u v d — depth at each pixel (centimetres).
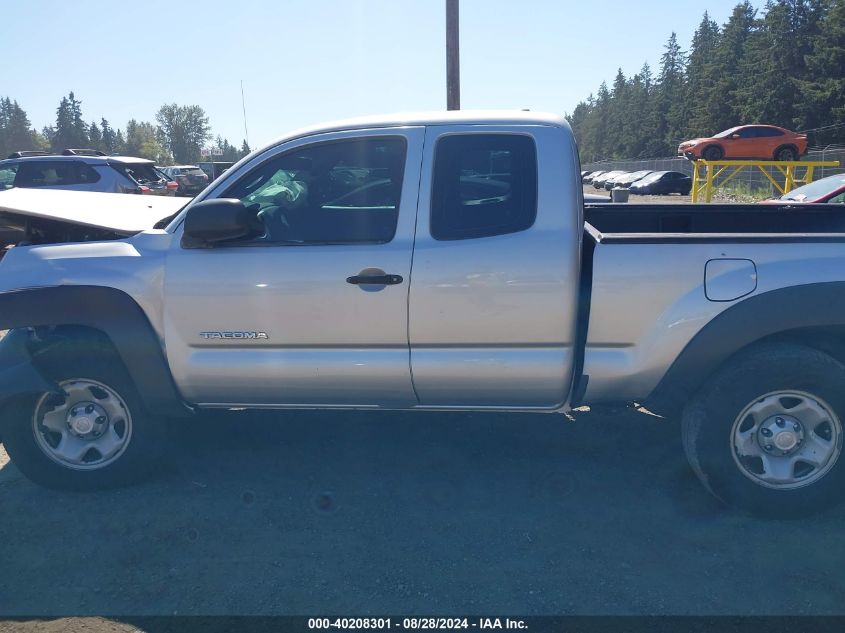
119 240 386
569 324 348
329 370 366
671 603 292
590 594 299
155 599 302
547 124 358
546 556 326
